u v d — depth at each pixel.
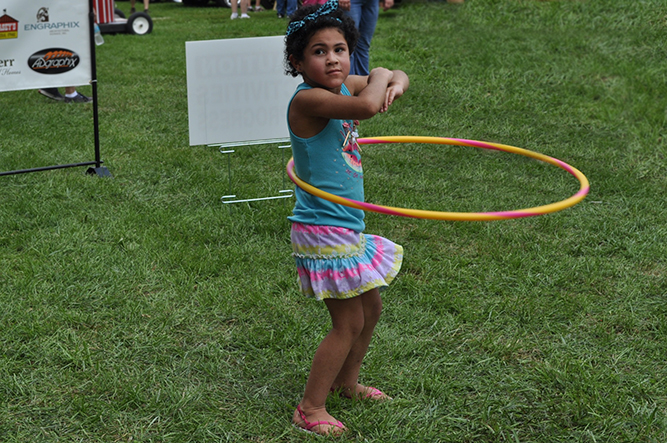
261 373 3.05
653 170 5.79
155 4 19.05
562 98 7.75
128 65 9.99
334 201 2.42
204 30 13.17
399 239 4.48
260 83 4.60
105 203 4.92
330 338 2.60
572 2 10.73
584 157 6.12
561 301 3.67
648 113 7.16
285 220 4.64
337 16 2.43
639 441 2.63
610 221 4.72
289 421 2.72
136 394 2.81
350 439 2.64
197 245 4.32
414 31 10.64
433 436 2.65
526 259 4.15
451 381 3.00
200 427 2.65
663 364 3.14
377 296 2.71
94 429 2.66
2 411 2.72
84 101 7.93
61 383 2.91
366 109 2.34
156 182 5.40
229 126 4.61
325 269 2.53
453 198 5.23
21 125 6.79
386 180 5.53
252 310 3.54
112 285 3.74
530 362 3.16
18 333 3.24
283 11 14.60
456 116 7.34
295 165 2.61
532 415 2.79
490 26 10.53
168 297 3.64
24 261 3.95
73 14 5.24
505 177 5.62
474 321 3.49
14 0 5.05
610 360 3.16
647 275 3.99
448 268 4.04
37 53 5.21
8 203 4.83
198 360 3.13
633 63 8.58
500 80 8.33
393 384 2.98
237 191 5.16
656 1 10.13
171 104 7.84
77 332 3.31
